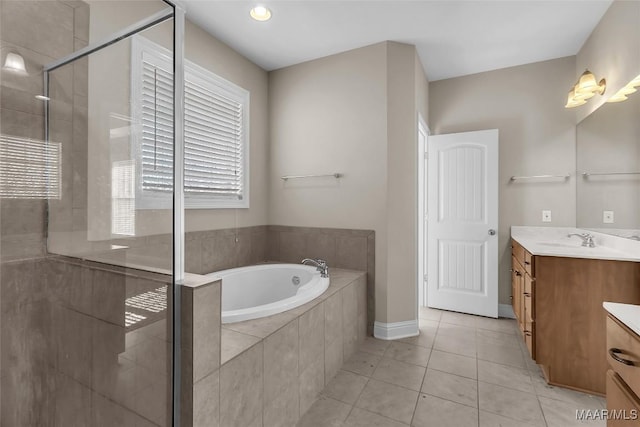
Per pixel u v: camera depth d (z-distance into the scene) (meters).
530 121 3.12
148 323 1.22
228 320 1.63
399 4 2.21
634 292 1.82
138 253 1.23
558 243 2.75
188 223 2.42
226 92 2.74
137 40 1.32
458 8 2.26
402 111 2.74
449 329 2.89
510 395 1.89
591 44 2.59
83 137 1.27
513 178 3.16
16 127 1.21
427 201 3.51
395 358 2.35
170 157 1.25
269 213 3.27
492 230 3.16
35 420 1.24
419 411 1.75
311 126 3.03
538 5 2.24
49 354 1.24
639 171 1.93
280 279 2.87
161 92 1.30
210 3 2.20
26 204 1.23
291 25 2.47
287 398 1.64
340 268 2.89
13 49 1.22
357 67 2.81
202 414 1.20
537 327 2.02
